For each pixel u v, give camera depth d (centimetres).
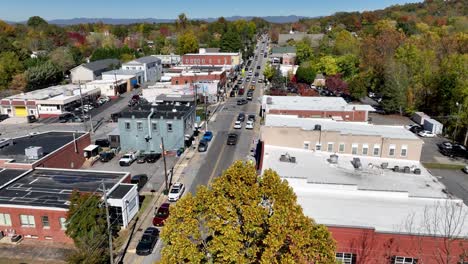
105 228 2728
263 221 1606
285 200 1684
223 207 1633
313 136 3672
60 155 4141
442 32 12406
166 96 7462
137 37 18650
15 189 3278
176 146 5047
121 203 3044
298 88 9125
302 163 3338
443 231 2252
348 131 3797
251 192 1666
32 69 9325
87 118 6781
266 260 1483
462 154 5191
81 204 2742
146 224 3191
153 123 4984
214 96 8025
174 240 1644
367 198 2716
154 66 11512
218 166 4478
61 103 6956
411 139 3525
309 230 1580
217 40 16988
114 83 8550
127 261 2678
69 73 11362
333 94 8969
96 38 16162
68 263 2439
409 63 7912
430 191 2850
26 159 3831
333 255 1614
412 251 2242
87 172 3694
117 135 5125
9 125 6488
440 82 6694
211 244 1684
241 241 1620
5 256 2761
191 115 5538
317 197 2708
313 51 12262
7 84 9238
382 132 3806
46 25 18888
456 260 2197
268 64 11862
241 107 7644
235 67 11612
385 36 10650
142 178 3991
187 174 4241
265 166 3231
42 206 2941
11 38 14938
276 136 3741
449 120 6284
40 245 2917
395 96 7131
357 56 10444
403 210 2534
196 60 11919
